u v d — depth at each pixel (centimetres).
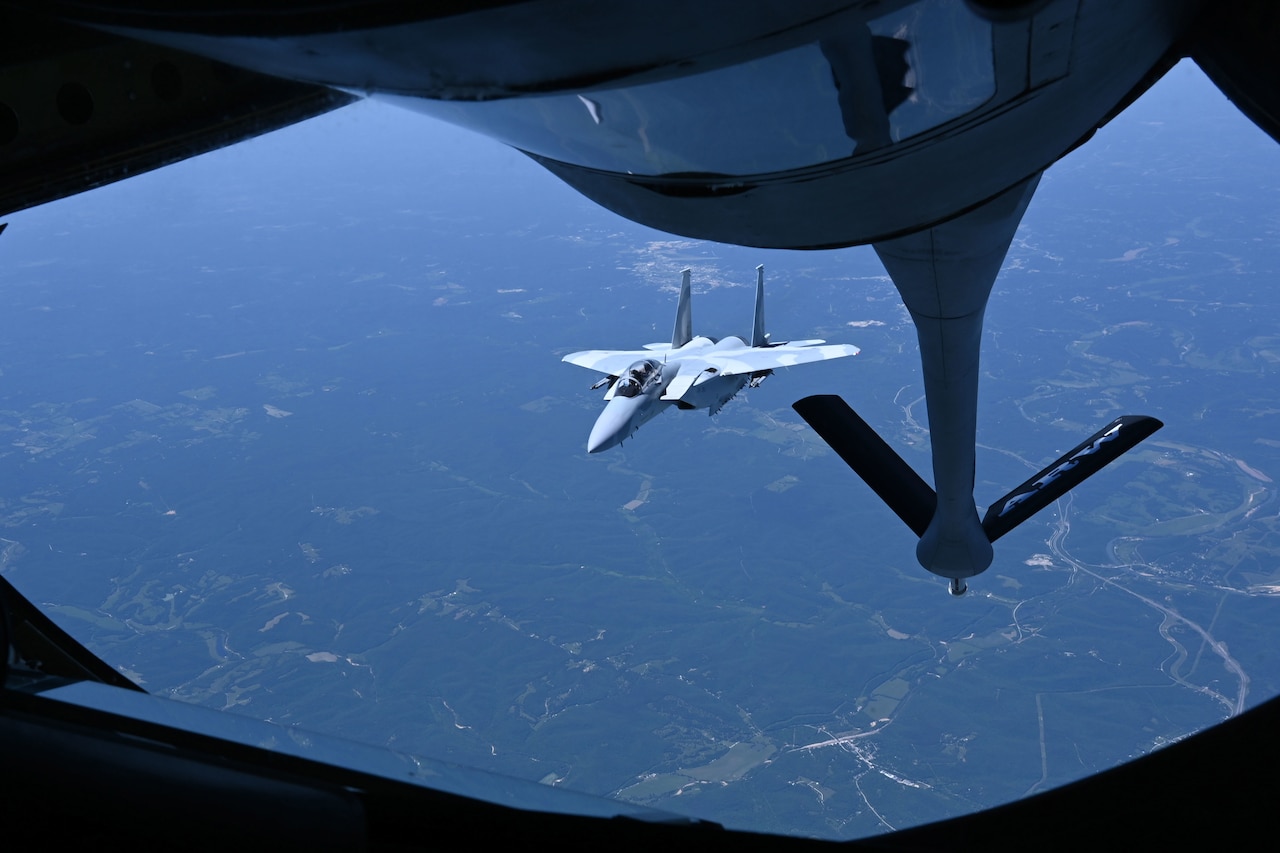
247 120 594
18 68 526
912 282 764
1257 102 432
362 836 242
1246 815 239
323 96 611
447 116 382
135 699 270
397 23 267
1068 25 371
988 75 380
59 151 548
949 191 466
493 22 271
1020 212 650
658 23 288
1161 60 461
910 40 340
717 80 333
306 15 265
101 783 237
